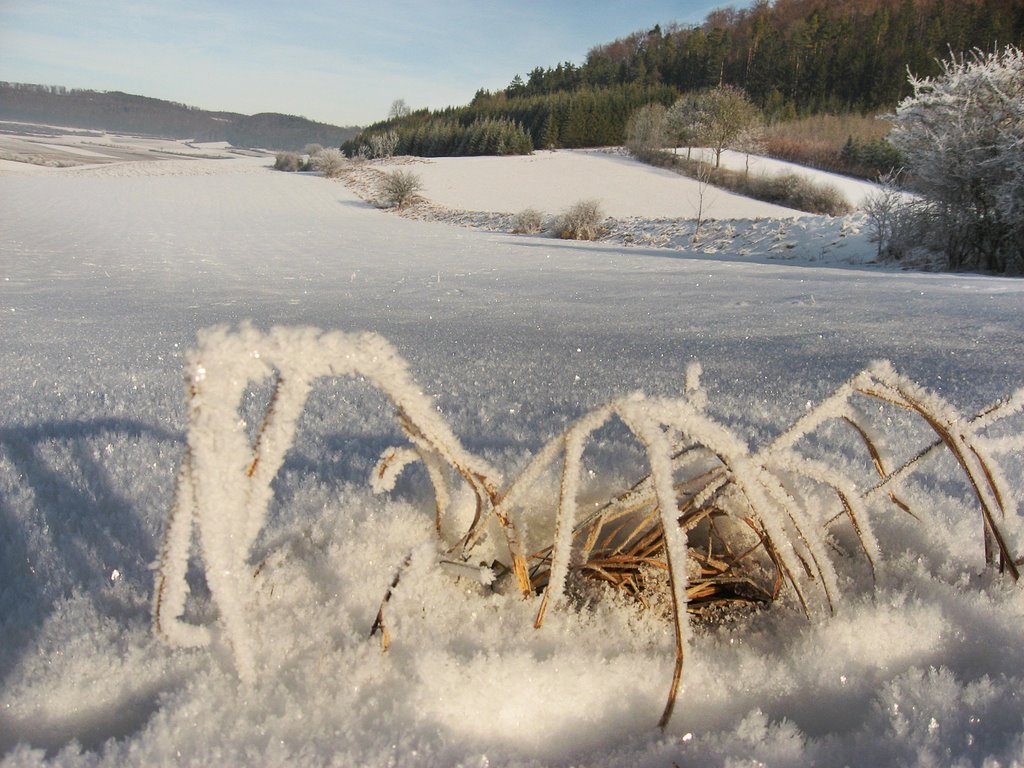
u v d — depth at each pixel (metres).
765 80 89.56
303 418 2.56
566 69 116.19
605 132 76.12
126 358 4.63
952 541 1.46
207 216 35.69
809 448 2.13
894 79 80.06
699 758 0.86
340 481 1.74
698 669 1.04
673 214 38.72
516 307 9.22
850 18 100.88
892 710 0.94
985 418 1.41
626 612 1.22
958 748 0.85
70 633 1.06
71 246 22.19
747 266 18.16
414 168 54.81
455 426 2.44
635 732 0.95
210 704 0.89
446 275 15.84
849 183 50.78
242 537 0.95
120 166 65.75
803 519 1.19
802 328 6.31
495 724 0.93
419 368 3.90
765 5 117.31
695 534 1.56
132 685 0.95
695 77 97.75
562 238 31.08
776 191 45.09
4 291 11.73
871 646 1.10
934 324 6.28
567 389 3.23
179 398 3.07
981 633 1.14
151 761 0.80
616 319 7.62
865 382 1.24
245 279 14.97
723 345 5.21
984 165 17.59
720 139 57.38
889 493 1.52
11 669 0.99
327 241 27.02
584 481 1.65
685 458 1.40
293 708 0.89
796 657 1.10
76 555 1.36
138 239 25.23
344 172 57.34
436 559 1.19
